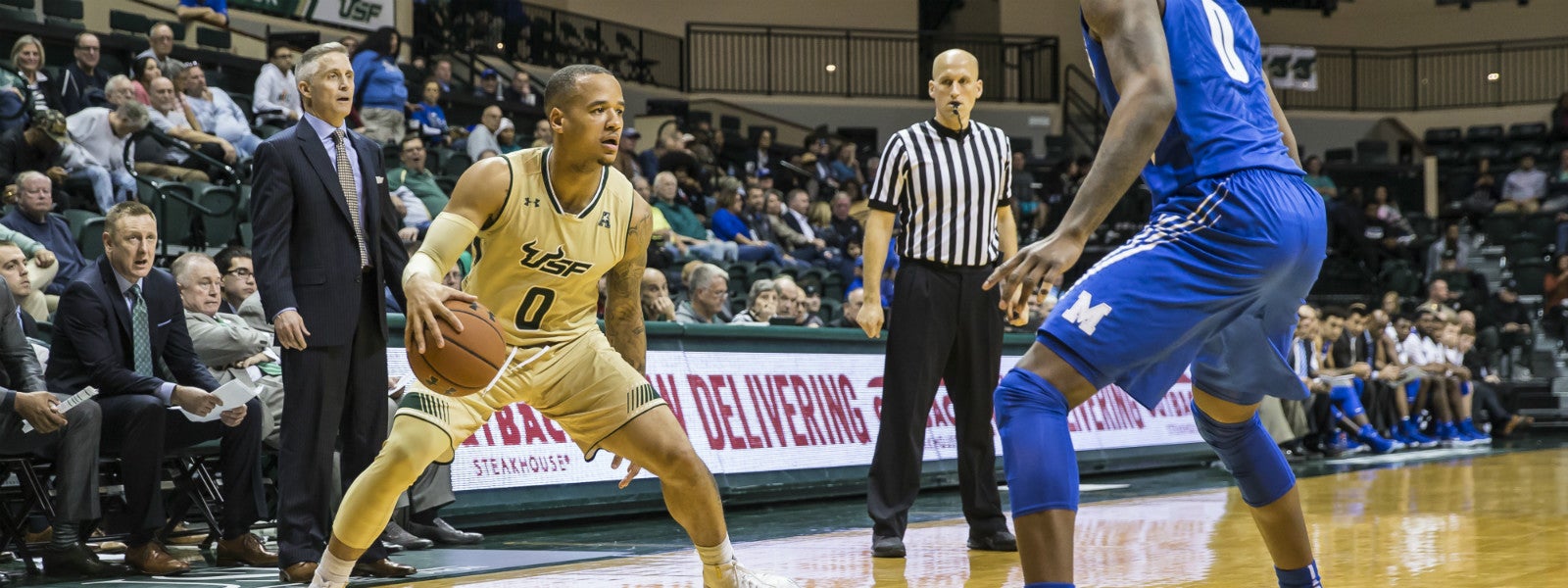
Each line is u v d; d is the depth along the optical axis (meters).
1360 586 3.49
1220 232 2.27
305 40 12.92
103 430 4.53
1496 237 19.52
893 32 21.67
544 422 5.91
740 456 6.51
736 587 3.06
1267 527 2.65
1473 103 22.77
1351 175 20.72
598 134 2.85
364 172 4.44
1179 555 4.27
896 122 21.34
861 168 18.44
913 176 4.61
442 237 2.83
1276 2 22.84
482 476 5.53
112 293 4.67
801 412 6.96
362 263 4.38
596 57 19.03
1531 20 22.61
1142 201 18.09
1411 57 23.08
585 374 2.98
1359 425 11.52
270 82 11.37
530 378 2.96
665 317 7.22
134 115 8.55
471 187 2.86
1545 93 22.39
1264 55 22.25
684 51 20.98
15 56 9.23
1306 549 2.65
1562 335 17.05
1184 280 2.27
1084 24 2.36
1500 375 16.75
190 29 12.95
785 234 13.16
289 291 4.17
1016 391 2.26
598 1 20.70
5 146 7.99
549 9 18.44
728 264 10.66
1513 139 21.48
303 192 4.26
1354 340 12.51
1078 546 4.57
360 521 2.92
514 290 2.96
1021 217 17.39
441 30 16.33
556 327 3.01
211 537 5.02
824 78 21.86
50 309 6.54
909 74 22.09
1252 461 2.60
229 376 5.27
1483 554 4.18
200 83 10.21
